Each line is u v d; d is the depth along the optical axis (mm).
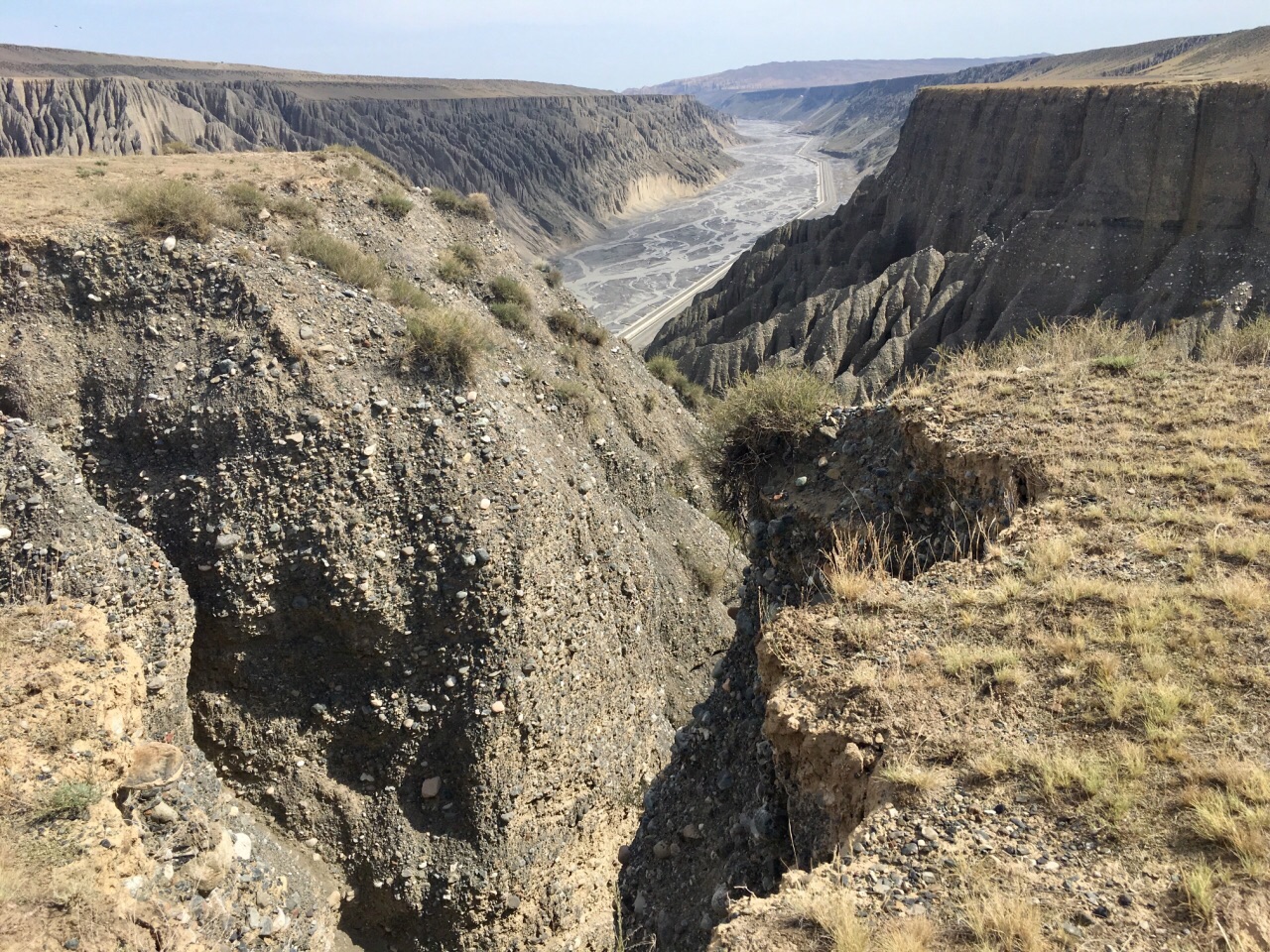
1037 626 6207
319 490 12117
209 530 11680
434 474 12727
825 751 5652
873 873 4520
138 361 12742
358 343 13859
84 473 12016
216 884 9148
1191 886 3973
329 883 11422
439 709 12102
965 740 5273
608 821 13641
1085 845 4422
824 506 9984
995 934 3971
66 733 8023
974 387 10539
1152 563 6746
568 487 14883
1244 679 5348
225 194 17109
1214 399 9539
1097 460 8344
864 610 6809
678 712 16641
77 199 14914
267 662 11836
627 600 15734
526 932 12031
